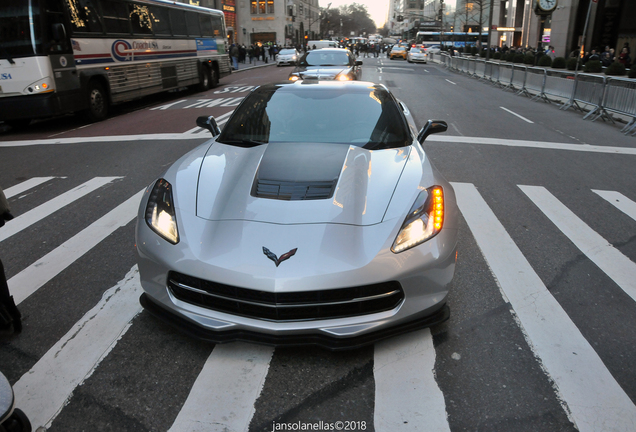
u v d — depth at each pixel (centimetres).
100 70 1182
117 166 700
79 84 1101
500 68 2064
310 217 258
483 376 250
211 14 1952
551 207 528
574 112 1295
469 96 1636
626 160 758
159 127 1041
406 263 247
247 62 4747
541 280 358
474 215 498
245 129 376
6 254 404
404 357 264
